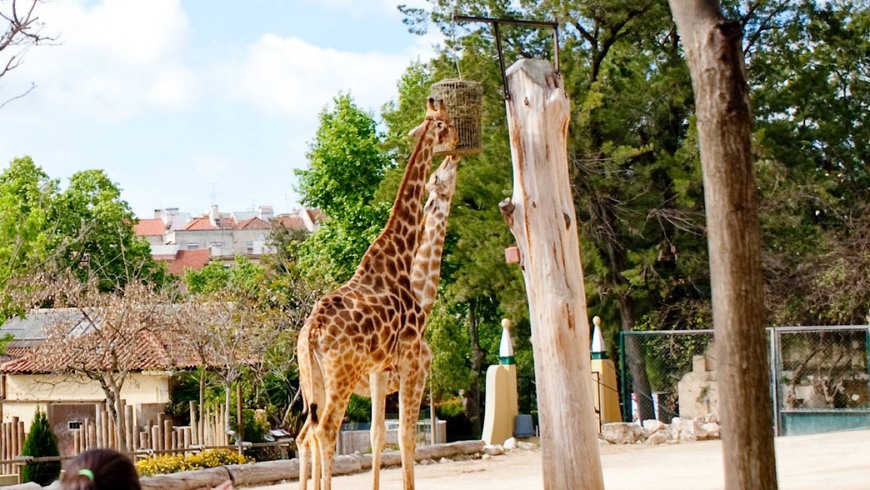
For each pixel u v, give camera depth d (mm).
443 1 28203
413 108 33875
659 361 26672
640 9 28172
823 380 22406
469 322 40469
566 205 9367
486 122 28344
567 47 27625
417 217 11398
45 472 23391
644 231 28922
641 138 29391
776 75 30094
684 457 15945
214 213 105938
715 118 6297
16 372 31375
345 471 15297
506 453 17875
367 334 10336
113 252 49062
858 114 31766
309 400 10188
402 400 10953
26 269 29453
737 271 6199
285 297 28078
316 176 42312
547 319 9203
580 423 9062
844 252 27625
